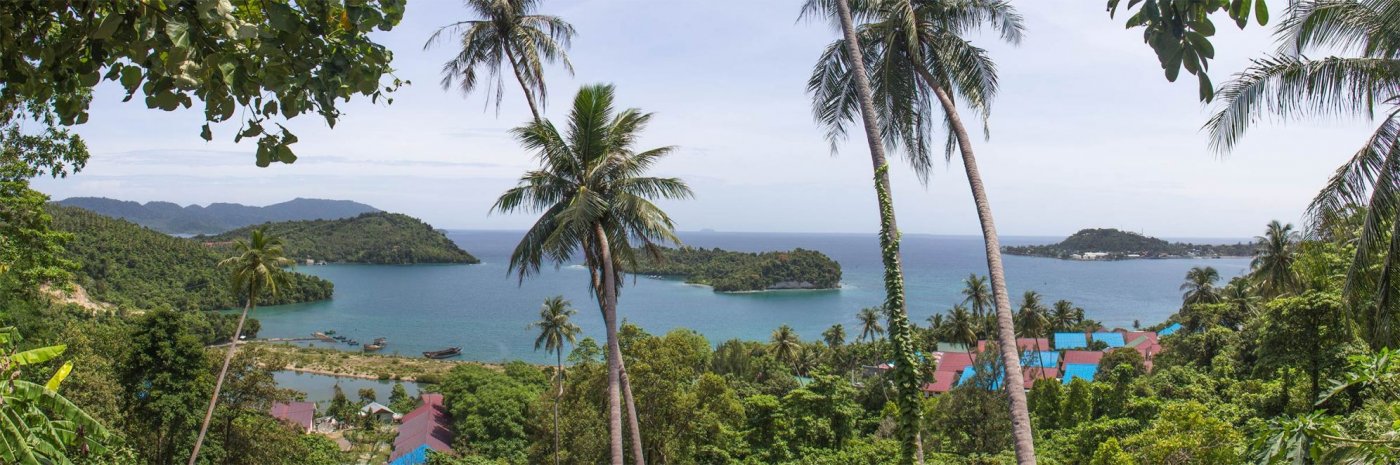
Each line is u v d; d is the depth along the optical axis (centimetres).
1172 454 1620
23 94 373
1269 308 2230
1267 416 2288
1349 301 991
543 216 1622
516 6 1711
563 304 3741
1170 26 264
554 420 3116
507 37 1716
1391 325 939
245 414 2880
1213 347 4112
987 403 3228
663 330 10244
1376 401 1084
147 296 9875
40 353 384
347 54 346
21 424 362
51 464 367
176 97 322
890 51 1225
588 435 2662
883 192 1150
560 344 3659
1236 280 5306
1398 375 638
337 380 7106
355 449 4397
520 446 4328
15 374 375
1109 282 19150
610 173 1630
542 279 19475
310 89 328
